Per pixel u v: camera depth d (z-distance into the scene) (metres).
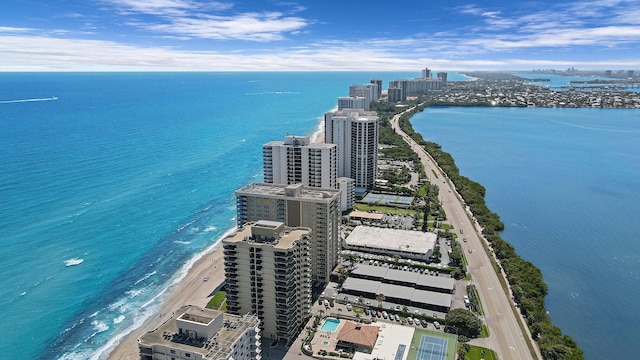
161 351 140.00
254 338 152.00
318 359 198.25
